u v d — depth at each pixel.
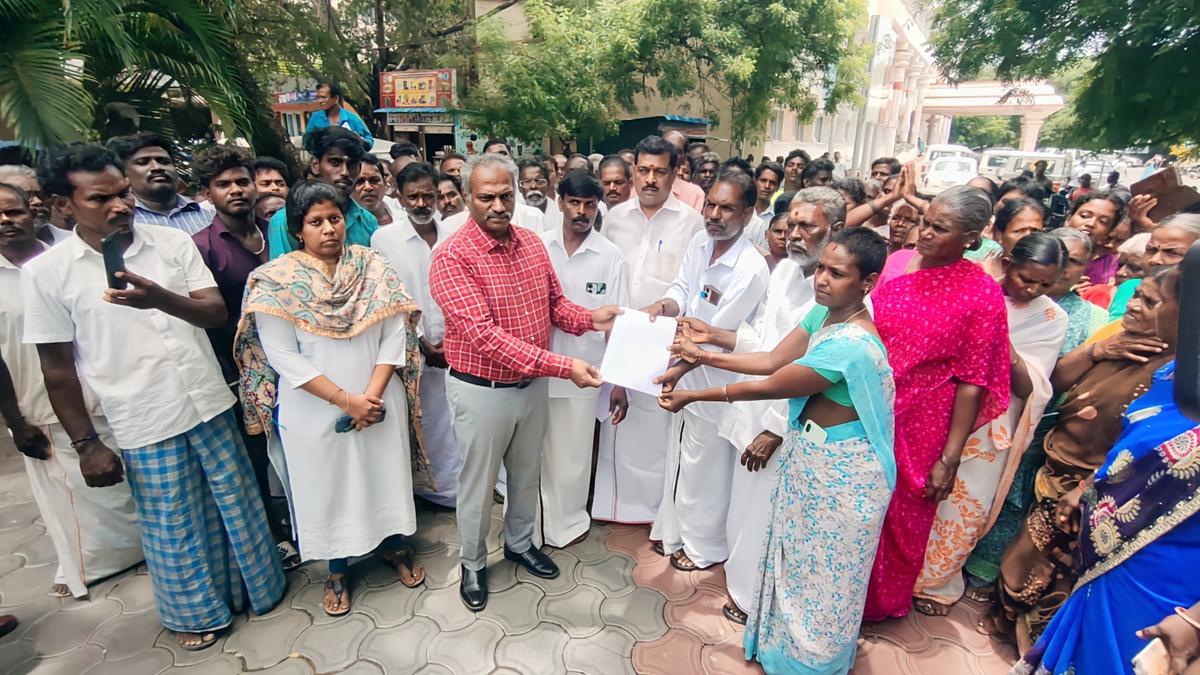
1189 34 6.93
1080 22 7.83
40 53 4.51
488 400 2.42
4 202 2.39
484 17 11.28
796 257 2.39
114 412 2.17
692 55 12.70
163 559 2.31
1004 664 2.43
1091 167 17.38
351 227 3.24
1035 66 8.52
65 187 1.97
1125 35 7.38
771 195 5.30
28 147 4.46
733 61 11.55
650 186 3.10
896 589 2.54
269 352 2.27
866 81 15.32
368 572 2.88
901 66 29.30
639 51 11.59
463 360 2.41
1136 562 1.54
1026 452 2.68
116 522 2.80
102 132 5.63
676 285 3.01
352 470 2.47
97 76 5.64
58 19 4.62
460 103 10.83
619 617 2.62
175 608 2.38
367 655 2.40
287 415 2.36
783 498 2.18
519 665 2.36
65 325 2.10
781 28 12.01
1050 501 2.35
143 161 2.89
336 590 2.62
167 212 3.06
